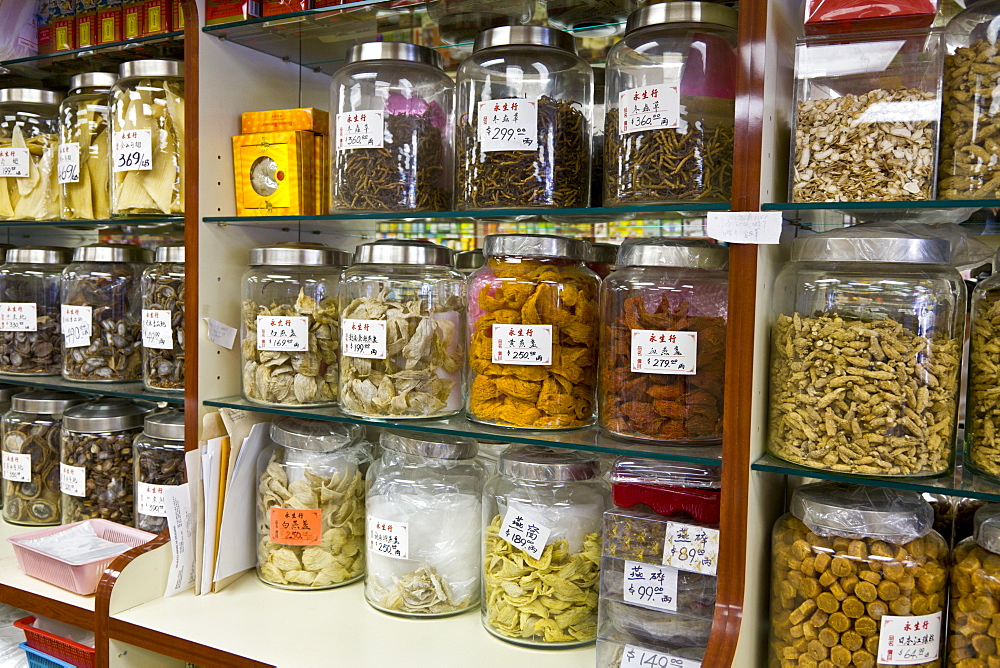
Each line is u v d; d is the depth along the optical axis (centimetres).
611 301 125
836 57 105
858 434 103
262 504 155
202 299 152
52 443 190
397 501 141
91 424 177
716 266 119
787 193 120
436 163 141
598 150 144
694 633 116
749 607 110
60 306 192
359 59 137
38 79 197
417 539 140
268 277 150
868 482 103
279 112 151
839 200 105
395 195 136
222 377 158
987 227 131
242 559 157
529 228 171
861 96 104
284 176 151
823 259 104
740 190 105
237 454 152
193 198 150
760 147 103
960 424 138
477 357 132
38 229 218
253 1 146
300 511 150
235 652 128
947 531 125
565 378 127
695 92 114
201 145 150
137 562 145
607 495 136
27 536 165
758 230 103
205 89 150
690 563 115
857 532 105
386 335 135
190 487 150
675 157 114
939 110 102
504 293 126
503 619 131
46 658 155
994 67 99
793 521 113
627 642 120
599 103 163
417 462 144
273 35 154
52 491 190
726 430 107
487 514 136
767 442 115
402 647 130
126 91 158
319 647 129
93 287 179
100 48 166
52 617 150
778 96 112
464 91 131
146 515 167
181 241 207
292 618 140
